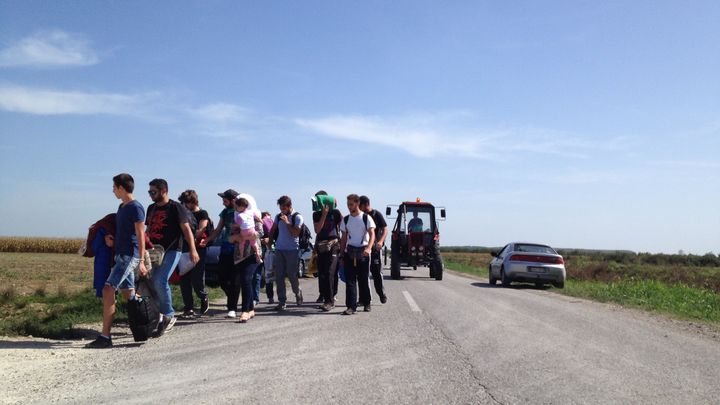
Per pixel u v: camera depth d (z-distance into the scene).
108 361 6.16
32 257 40.28
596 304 13.66
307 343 7.16
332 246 10.39
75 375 5.52
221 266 9.69
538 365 6.16
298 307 11.04
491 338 7.74
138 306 7.11
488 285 19.06
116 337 7.75
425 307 11.04
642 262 70.94
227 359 6.22
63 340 7.57
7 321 8.46
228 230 9.70
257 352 6.60
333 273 10.52
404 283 18.39
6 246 57.56
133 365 5.96
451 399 4.81
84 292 12.52
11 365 5.93
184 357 6.34
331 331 8.07
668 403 4.89
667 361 6.62
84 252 7.44
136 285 7.72
